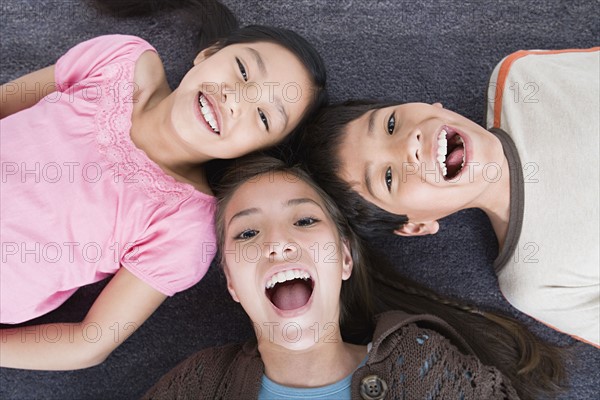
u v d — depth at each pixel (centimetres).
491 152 103
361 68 125
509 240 110
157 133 108
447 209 105
